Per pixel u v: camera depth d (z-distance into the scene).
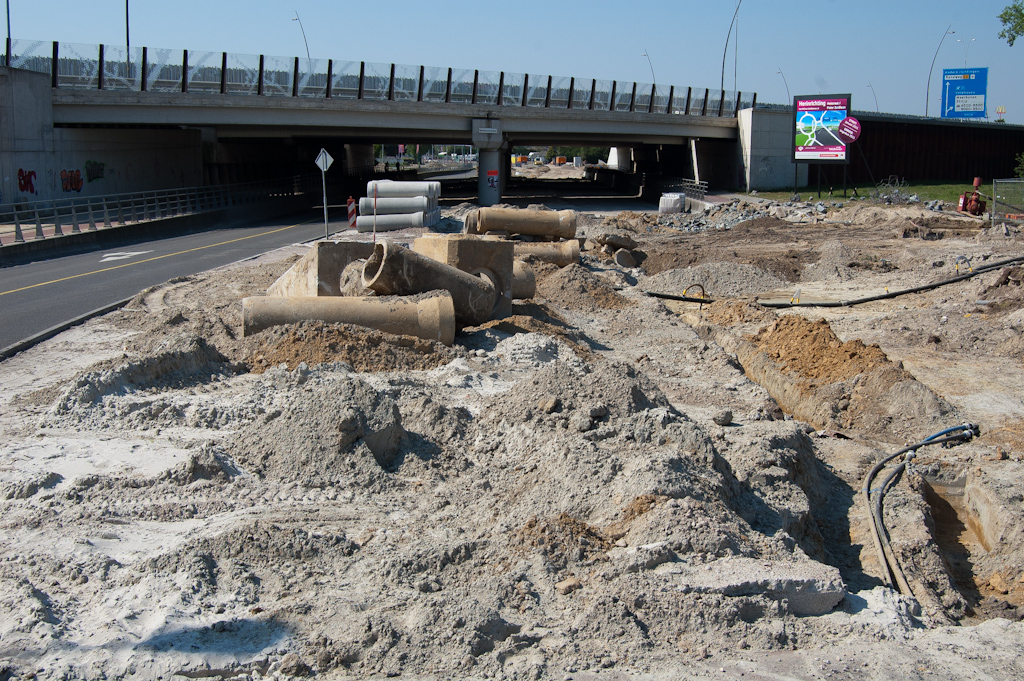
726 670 4.99
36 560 5.77
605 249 27.08
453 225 34.34
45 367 11.83
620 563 5.83
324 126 46.88
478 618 5.22
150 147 45.09
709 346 13.94
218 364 10.98
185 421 8.84
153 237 33.81
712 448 7.71
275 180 57.28
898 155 59.19
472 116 49.22
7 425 8.74
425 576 5.77
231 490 7.13
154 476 7.29
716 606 5.43
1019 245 27.05
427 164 152.12
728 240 34.16
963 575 7.88
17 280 21.09
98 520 6.55
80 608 5.29
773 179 57.59
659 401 9.24
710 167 61.97
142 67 40.62
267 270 21.66
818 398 12.39
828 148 47.00
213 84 42.62
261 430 7.97
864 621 5.63
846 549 8.02
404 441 8.15
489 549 6.17
